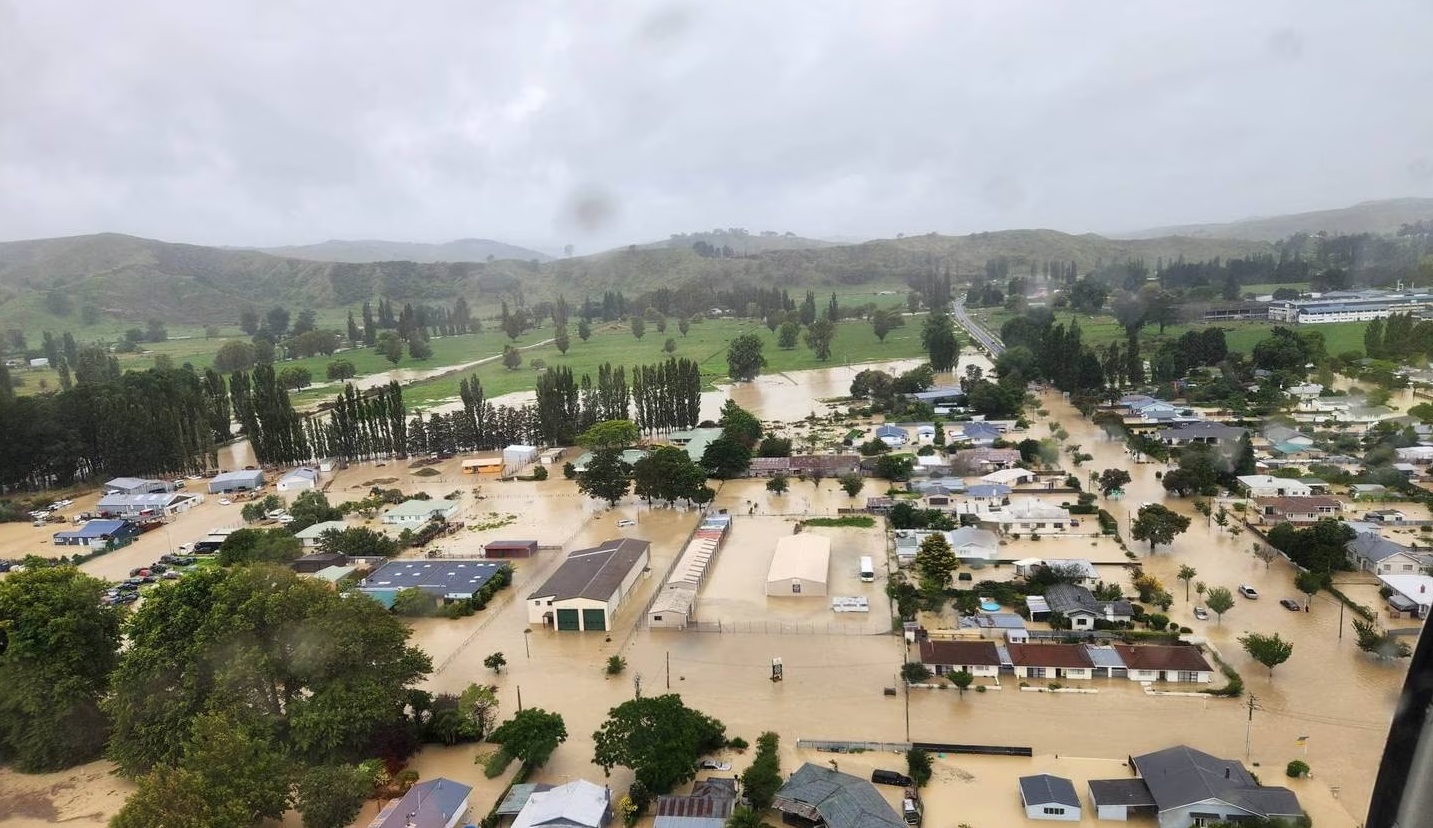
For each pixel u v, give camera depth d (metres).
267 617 62.66
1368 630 71.31
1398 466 120.12
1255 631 76.44
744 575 97.12
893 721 64.94
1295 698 65.38
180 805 48.75
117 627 71.75
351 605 65.25
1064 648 72.88
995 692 68.75
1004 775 57.41
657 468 123.00
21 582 68.12
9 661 64.38
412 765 62.12
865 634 80.44
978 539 98.75
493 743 64.44
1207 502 114.00
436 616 89.44
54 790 62.19
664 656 77.62
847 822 50.34
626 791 57.44
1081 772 57.22
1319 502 104.62
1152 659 69.81
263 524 128.50
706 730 60.69
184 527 130.75
